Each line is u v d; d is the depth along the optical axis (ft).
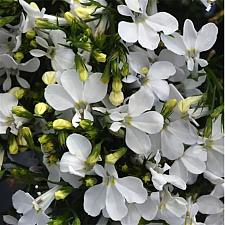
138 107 0.48
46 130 0.51
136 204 0.50
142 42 0.48
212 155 0.51
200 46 0.50
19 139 0.51
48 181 0.51
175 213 0.50
